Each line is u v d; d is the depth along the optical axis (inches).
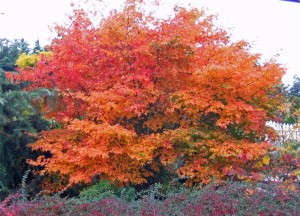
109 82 363.6
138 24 354.0
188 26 360.8
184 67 359.6
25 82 412.2
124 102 345.7
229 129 382.6
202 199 217.2
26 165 419.8
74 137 360.2
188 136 336.8
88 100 336.2
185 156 362.6
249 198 215.2
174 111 366.6
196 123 362.0
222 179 327.6
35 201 230.4
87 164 339.6
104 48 361.7
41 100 384.2
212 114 370.3
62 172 335.3
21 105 370.9
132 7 353.7
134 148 328.5
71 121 346.6
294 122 412.2
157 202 228.2
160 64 359.9
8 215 198.4
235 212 199.5
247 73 337.4
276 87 473.4
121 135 331.0
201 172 336.8
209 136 345.4
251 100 365.7
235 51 367.6
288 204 210.4
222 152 325.7
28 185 396.5
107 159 346.3
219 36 390.3
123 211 211.9
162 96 349.4
